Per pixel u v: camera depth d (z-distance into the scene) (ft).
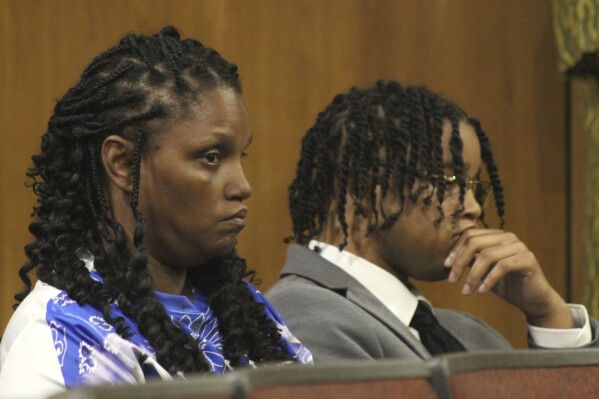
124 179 13.61
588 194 29.63
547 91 34.42
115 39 28.14
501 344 22.16
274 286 20.08
